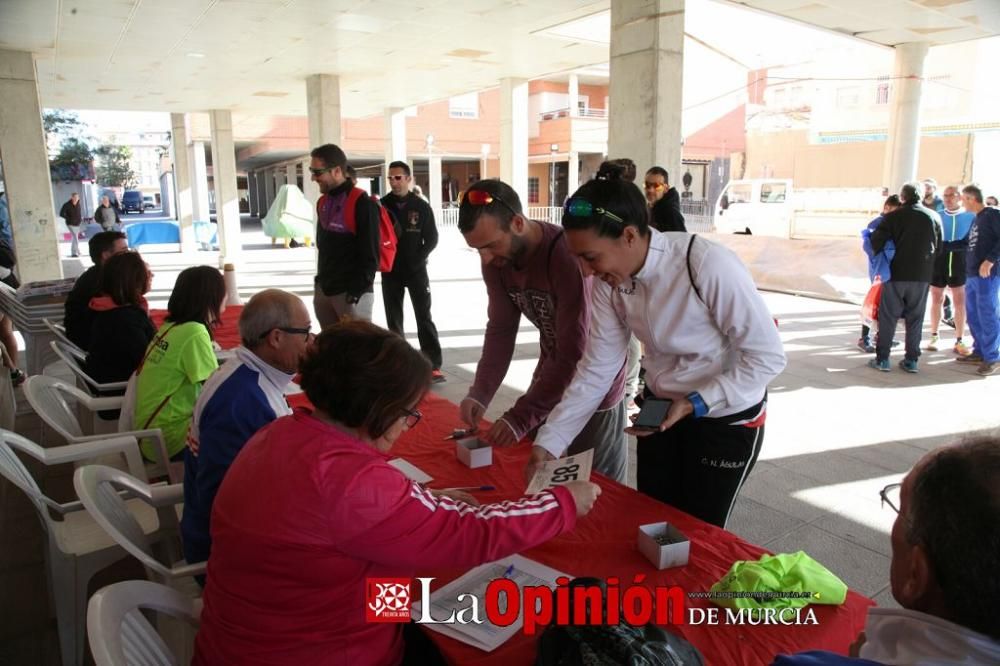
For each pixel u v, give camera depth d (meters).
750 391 1.67
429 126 25.12
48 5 6.78
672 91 5.96
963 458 0.74
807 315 8.23
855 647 0.94
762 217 13.46
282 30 8.18
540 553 1.61
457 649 1.29
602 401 2.23
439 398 2.85
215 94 13.18
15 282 6.91
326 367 1.22
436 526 1.22
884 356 5.73
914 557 0.77
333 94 11.43
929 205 6.90
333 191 4.45
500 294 2.31
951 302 7.47
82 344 4.18
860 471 3.67
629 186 1.61
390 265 4.68
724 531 1.70
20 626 2.45
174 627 1.76
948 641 0.72
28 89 8.62
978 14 8.74
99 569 2.19
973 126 16.39
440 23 8.02
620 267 1.64
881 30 9.69
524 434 2.16
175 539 2.31
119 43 8.55
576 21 8.03
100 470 1.99
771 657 1.26
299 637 1.19
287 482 1.17
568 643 1.15
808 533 3.00
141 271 3.44
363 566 1.21
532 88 25.36
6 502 3.39
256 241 22.20
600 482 2.00
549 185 27.97
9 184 8.52
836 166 19.55
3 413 4.07
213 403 1.81
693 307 1.66
